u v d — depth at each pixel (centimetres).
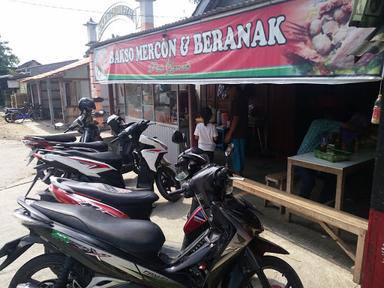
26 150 1048
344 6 280
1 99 3353
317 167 398
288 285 255
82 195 286
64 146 488
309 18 310
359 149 472
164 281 236
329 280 314
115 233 233
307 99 743
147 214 301
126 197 295
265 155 802
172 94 668
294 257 353
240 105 528
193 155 255
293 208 370
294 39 327
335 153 413
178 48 512
